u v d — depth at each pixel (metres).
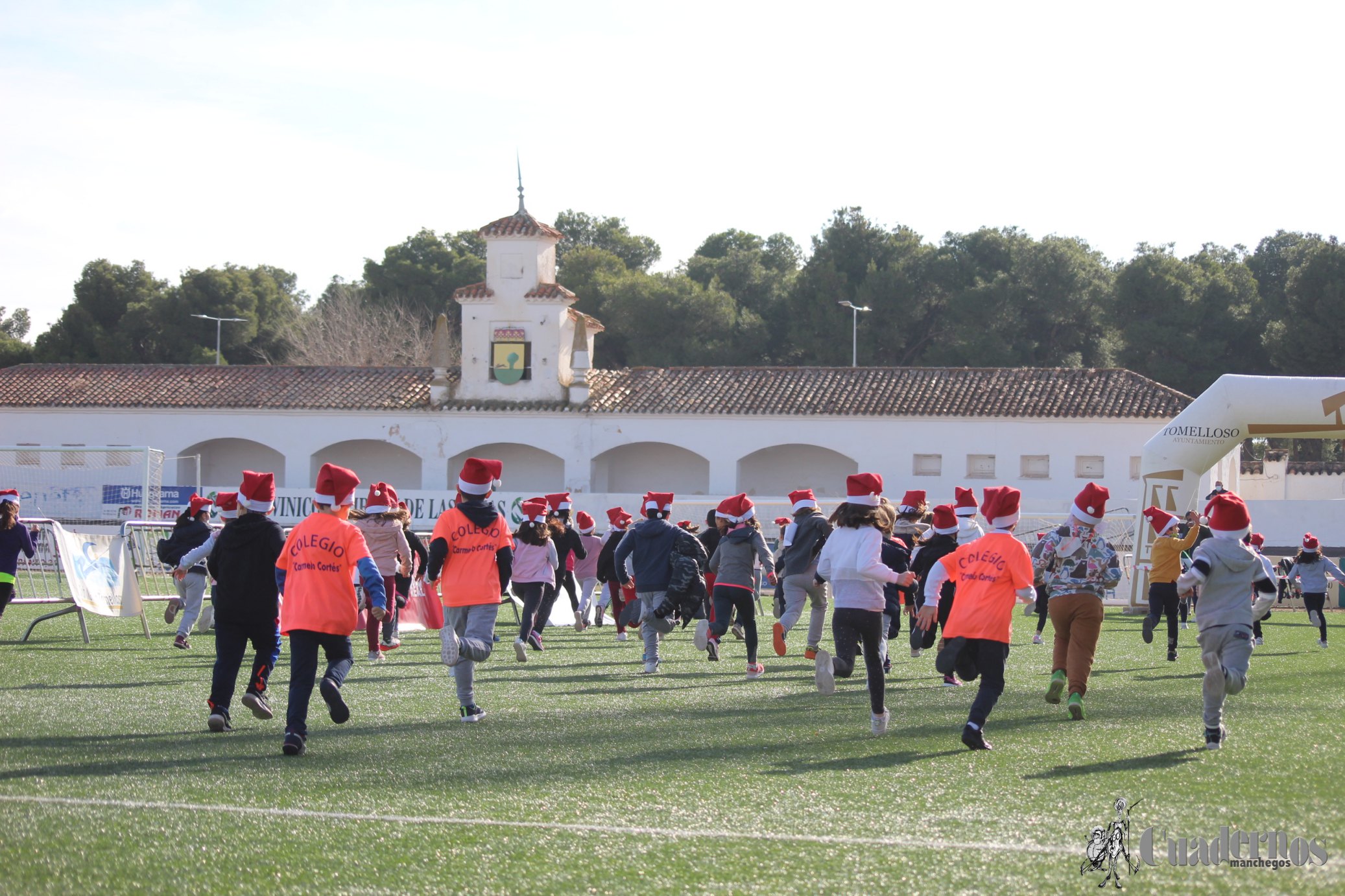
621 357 70.12
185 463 44.84
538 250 44.97
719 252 83.88
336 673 8.71
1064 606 10.20
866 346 65.38
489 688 12.62
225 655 9.30
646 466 45.84
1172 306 62.72
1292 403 25.88
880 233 71.06
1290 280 61.53
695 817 6.57
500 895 5.30
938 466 41.66
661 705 11.27
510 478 45.59
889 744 8.98
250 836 6.18
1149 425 40.19
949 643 8.80
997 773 7.76
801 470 44.44
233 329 73.25
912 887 5.34
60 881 5.46
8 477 41.19
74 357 73.69
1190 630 22.05
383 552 15.09
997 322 64.62
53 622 20.48
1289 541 37.38
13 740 8.91
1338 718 10.34
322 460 46.41
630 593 18.00
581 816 6.59
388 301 74.12
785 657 16.14
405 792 7.18
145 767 7.88
